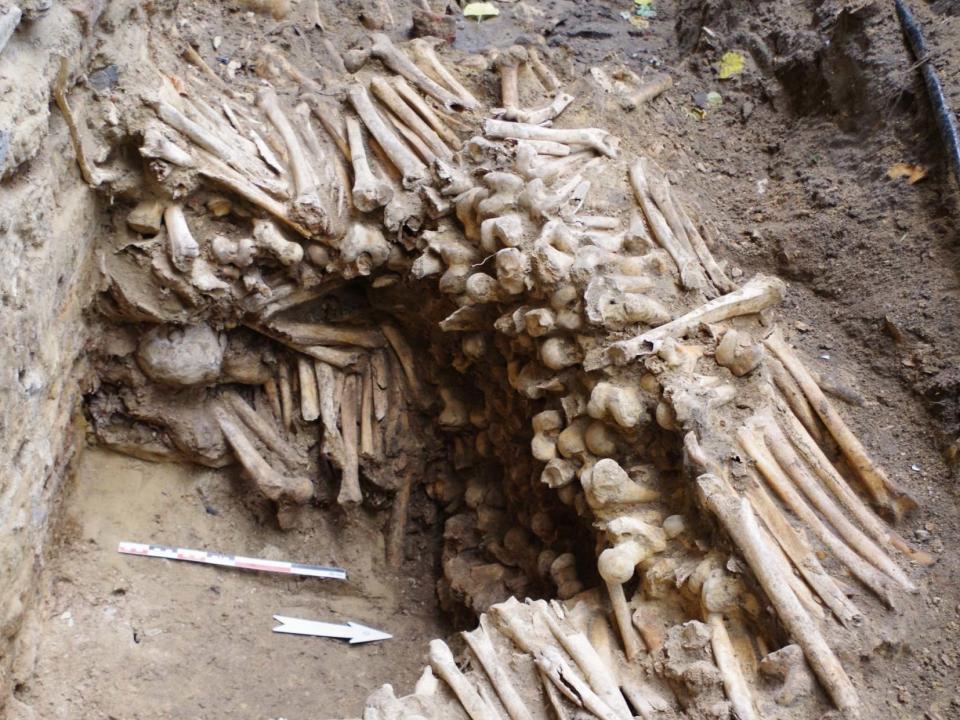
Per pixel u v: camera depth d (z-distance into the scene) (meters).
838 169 4.18
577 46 4.97
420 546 4.50
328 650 4.04
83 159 3.35
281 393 4.30
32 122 2.88
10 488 3.01
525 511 3.94
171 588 3.98
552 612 3.06
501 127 3.88
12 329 2.89
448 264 3.73
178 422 4.06
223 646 3.90
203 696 3.67
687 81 4.80
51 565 3.72
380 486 4.38
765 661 2.68
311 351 4.20
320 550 4.37
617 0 5.37
